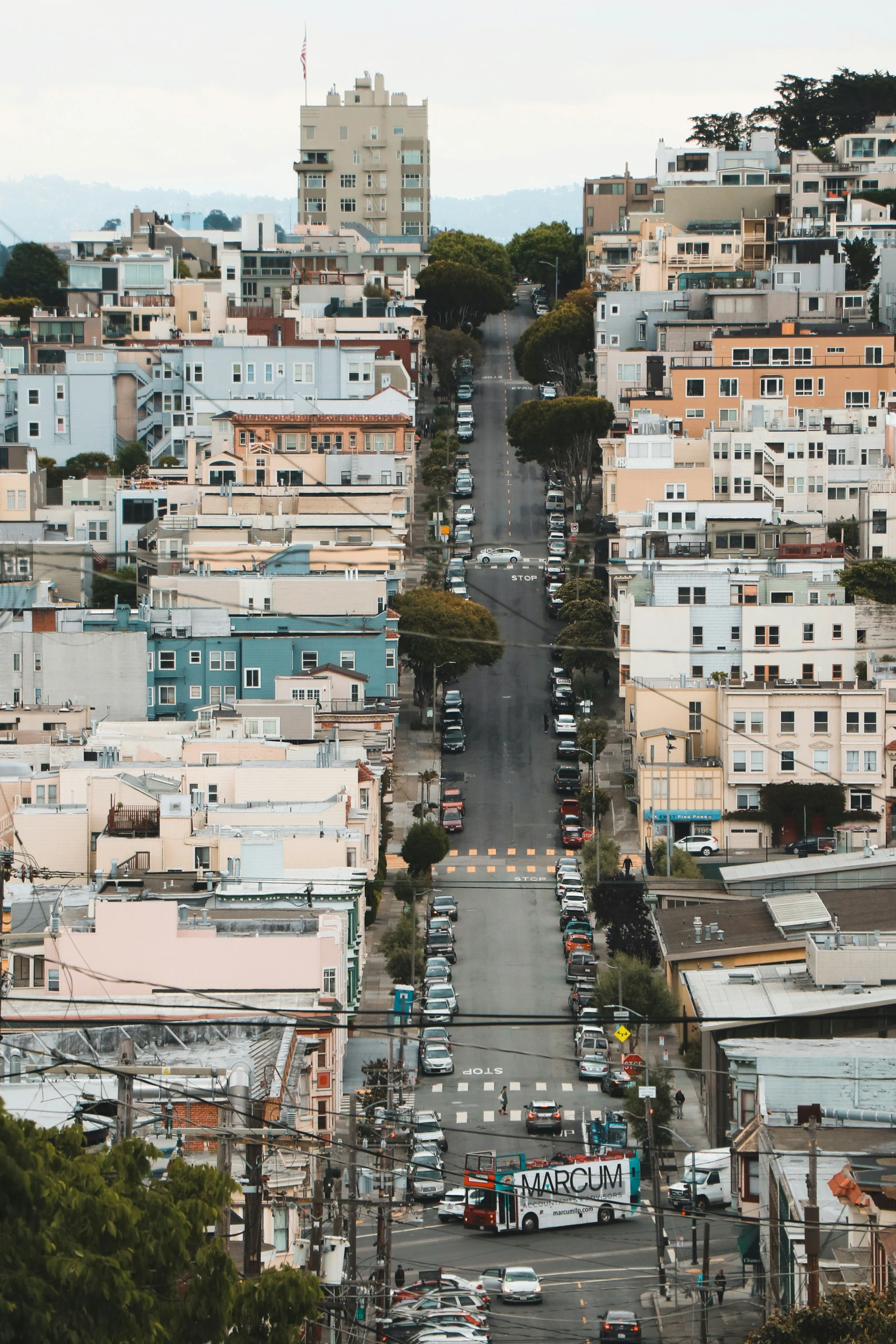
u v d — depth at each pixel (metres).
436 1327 92.25
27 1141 56.88
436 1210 120.00
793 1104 105.81
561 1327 98.56
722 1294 100.06
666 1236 113.00
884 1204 83.25
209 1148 80.50
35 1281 52.34
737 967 146.50
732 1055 109.00
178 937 114.19
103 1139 81.25
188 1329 57.53
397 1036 104.31
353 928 135.38
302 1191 82.94
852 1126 100.56
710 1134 128.75
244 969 114.06
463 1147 130.75
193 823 149.00
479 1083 143.75
